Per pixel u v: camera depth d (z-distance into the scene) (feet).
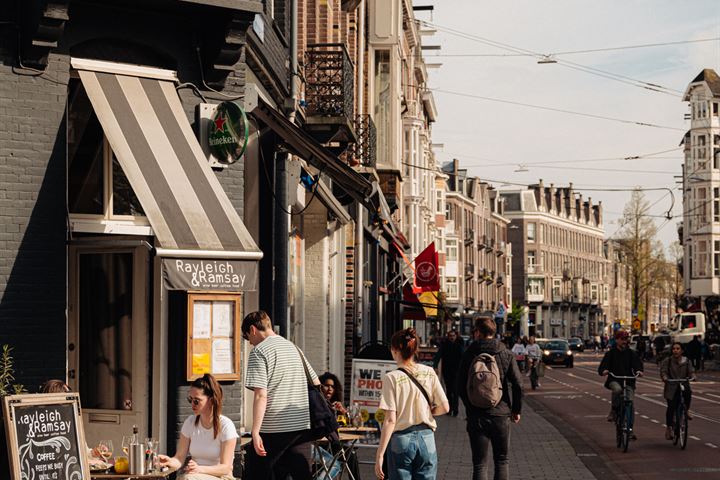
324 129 73.41
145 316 44.60
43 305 40.45
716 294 334.44
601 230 621.31
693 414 101.65
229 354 46.09
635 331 376.68
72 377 44.93
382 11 124.36
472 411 42.52
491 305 476.95
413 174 201.05
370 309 116.47
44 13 39.37
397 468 35.45
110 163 43.47
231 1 43.86
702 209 340.18
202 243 38.34
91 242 44.80
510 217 525.34
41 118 40.93
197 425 33.68
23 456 29.94
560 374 211.82
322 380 46.70
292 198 58.70
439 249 347.77
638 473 57.82
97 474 32.35
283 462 35.88
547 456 65.31
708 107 338.95
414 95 204.95
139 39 44.14
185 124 42.75
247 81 52.13
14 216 40.27
